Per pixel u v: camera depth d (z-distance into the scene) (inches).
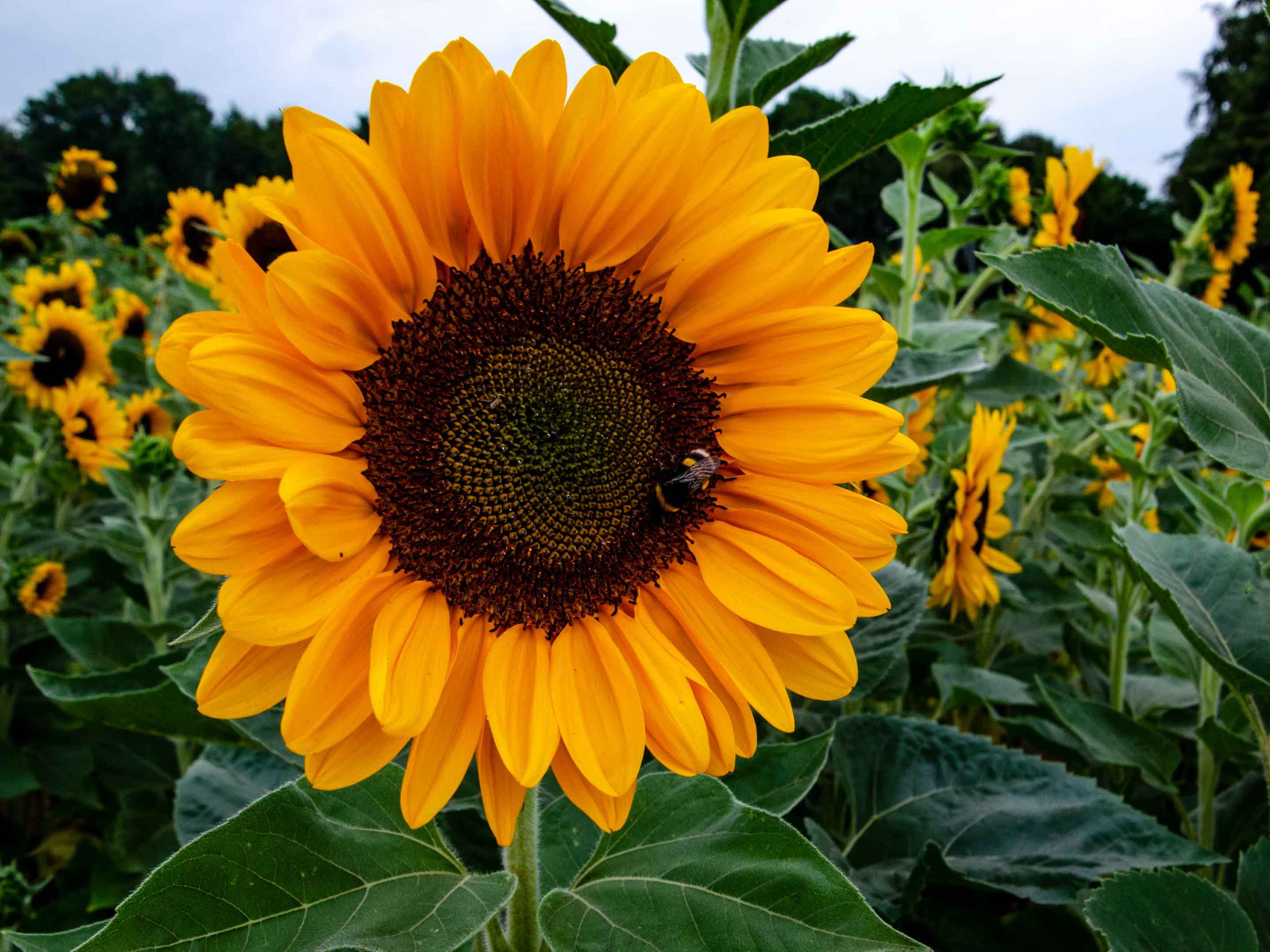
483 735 8.8
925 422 23.7
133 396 32.5
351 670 8.3
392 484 9.0
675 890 8.2
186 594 24.9
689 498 9.6
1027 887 12.3
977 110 20.3
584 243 9.5
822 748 11.5
